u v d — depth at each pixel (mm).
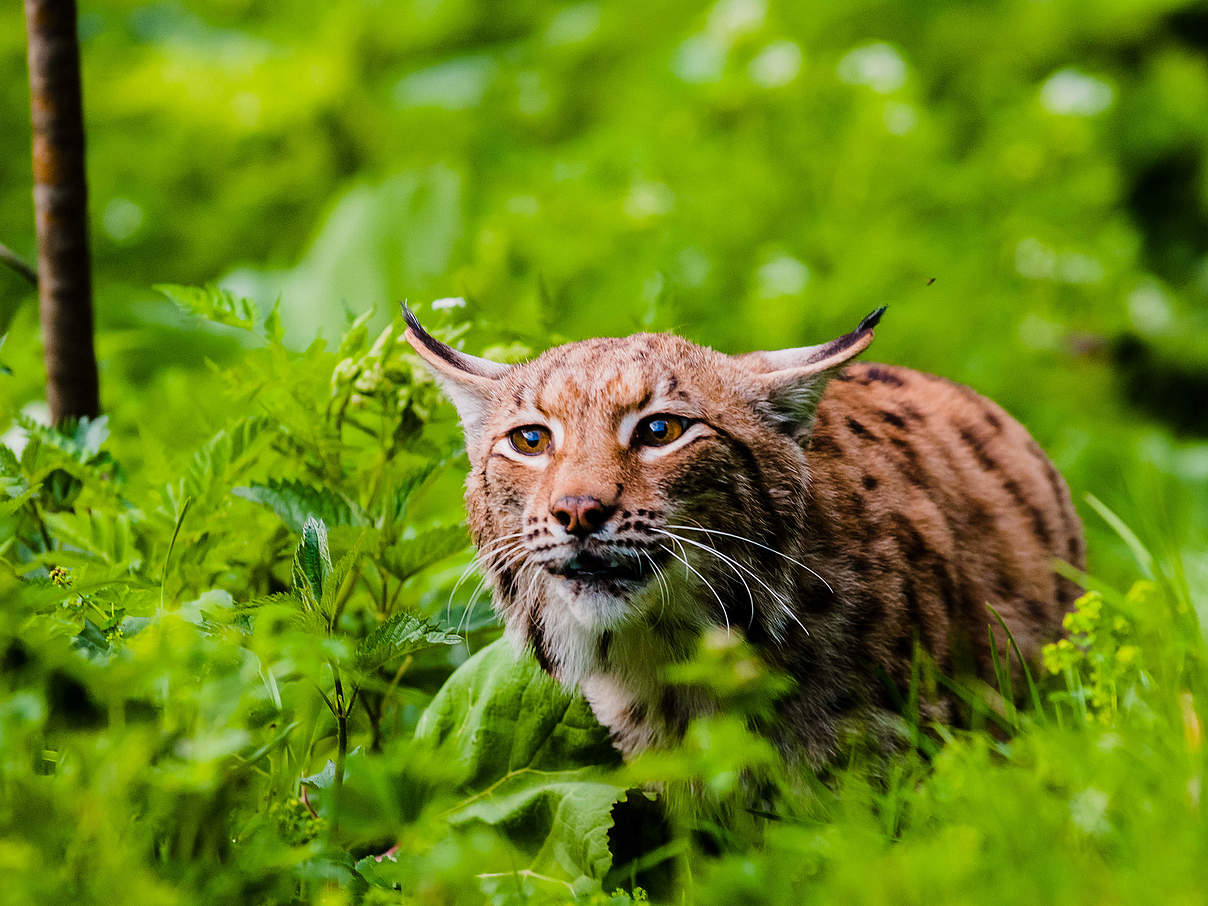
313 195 21156
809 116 17594
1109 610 8461
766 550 6637
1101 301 16906
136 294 17625
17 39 21422
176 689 4918
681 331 9188
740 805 6531
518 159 19812
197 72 21484
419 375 7492
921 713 6773
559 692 6805
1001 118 18656
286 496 6938
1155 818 5113
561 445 6559
